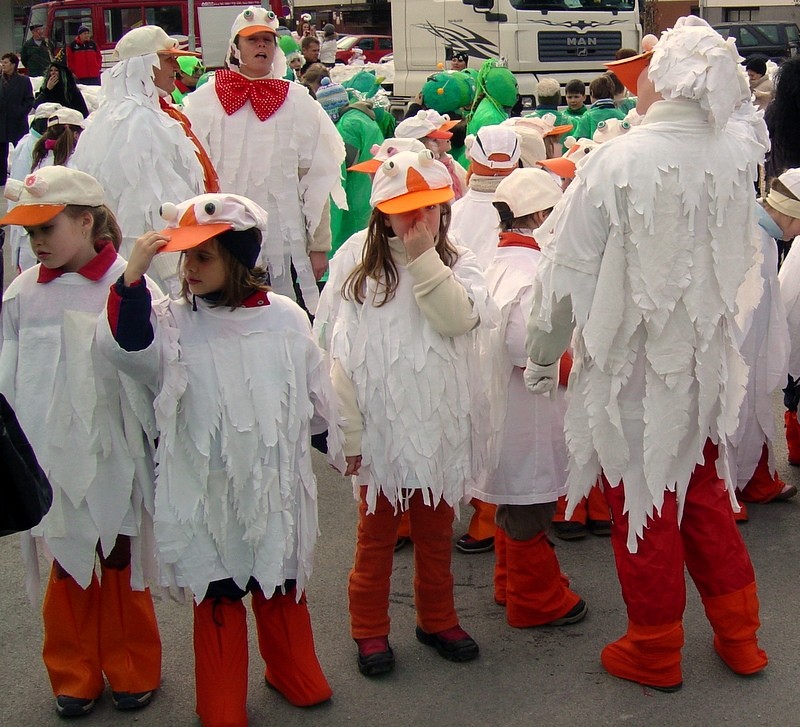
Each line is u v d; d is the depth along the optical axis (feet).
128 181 16.69
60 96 26.11
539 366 11.26
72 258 10.60
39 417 10.56
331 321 12.13
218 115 19.16
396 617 13.25
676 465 11.02
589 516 15.71
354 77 34.04
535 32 51.44
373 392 11.37
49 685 11.89
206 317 10.23
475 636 12.75
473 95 30.81
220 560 10.34
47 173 10.48
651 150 10.37
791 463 18.06
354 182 25.16
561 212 10.71
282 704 11.39
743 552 11.64
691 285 10.59
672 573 11.18
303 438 10.53
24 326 10.66
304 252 19.81
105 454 10.53
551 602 12.82
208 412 10.14
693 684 11.60
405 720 11.09
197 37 71.31
